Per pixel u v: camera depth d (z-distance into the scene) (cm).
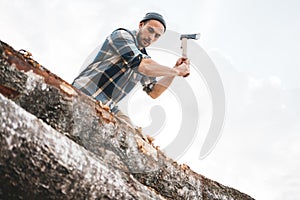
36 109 220
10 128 180
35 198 191
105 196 204
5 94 210
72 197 196
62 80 234
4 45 212
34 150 184
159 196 241
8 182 184
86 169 199
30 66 221
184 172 289
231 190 322
